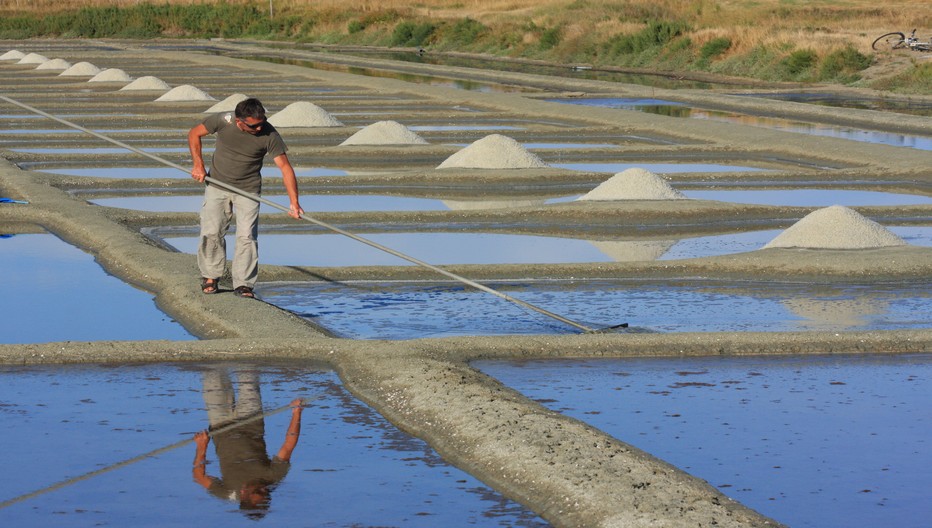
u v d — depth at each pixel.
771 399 11.09
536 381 11.62
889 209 23.83
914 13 94.94
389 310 15.03
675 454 9.48
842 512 8.27
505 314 14.84
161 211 23.33
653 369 12.15
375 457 9.31
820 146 33.91
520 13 106.75
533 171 29.02
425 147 34.47
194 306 14.47
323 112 41.12
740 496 8.55
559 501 8.27
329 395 11.04
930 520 8.13
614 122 41.62
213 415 10.39
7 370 11.88
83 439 9.70
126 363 12.18
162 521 7.98
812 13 96.56
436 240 20.77
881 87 58.62
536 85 62.00
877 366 12.36
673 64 74.00
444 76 68.38
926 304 15.50
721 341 12.93
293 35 112.56
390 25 105.12
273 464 9.12
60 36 118.12
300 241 20.48
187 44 106.12
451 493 8.55
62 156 32.66
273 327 13.38
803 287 16.67
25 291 15.90
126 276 16.73
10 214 21.58
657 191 24.41
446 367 11.52
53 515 8.09
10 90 55.47
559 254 19.42
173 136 38.00
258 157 14.81
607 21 89.62
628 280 17.14
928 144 36.19
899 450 9.62
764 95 56.56
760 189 27.83
